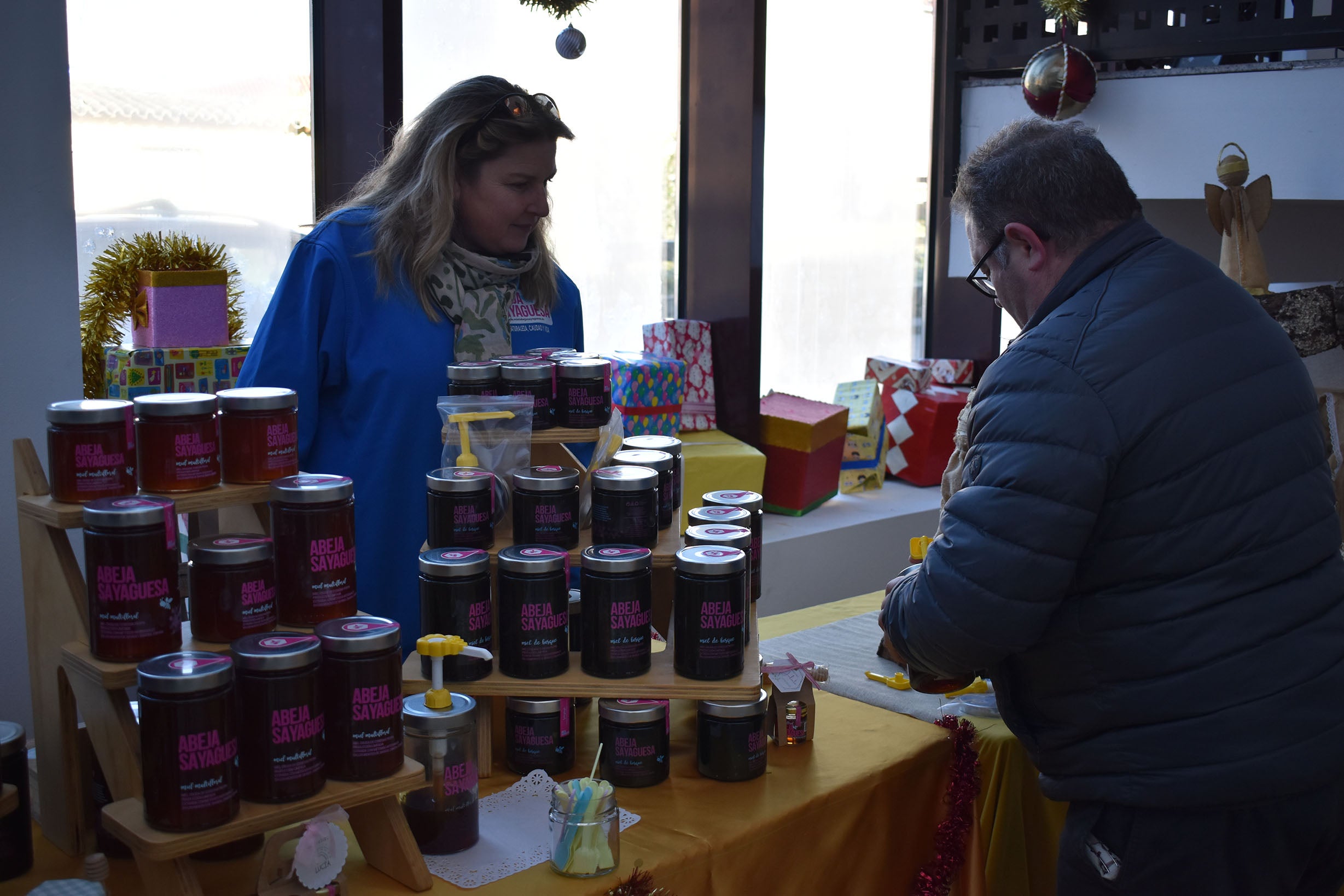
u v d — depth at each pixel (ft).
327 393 5.76
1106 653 4.16
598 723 4.76
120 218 8.19
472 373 4.98
